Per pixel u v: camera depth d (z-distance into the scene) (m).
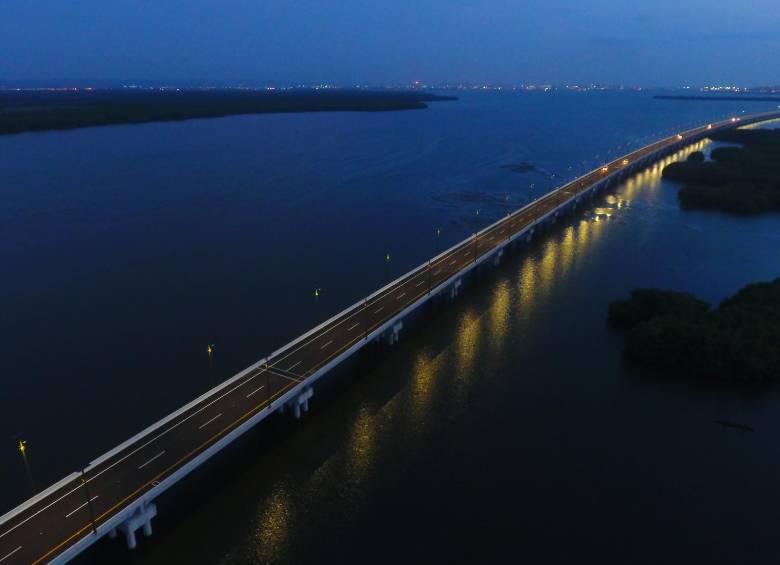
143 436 51.72
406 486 51.53
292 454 55.69
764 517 48.69
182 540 45.59
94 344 76.12
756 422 61.12
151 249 115.38
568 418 61.50
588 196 166.00
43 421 60.06
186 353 73.81
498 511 48.84
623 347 76.88
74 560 43.31
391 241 122.44
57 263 107.06
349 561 43.88
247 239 122.44
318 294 93.12
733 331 71.00
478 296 94.88
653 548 45.44
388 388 67.06
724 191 161.25
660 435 58.94
